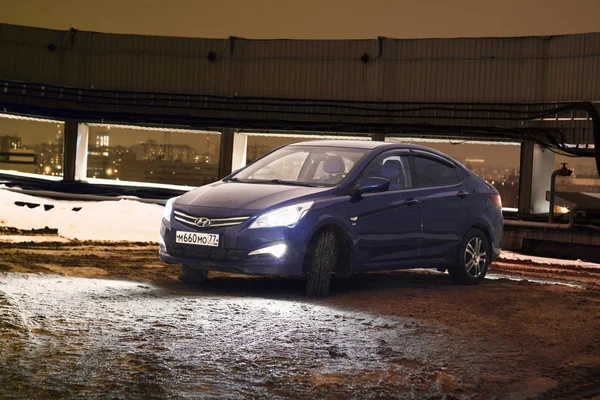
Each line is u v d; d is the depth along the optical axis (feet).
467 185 34.76
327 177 31.35
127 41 94.68
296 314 24.38
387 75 89.30
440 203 33.06
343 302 27.63
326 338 21.22
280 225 28.09
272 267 27.99
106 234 52.54
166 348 18.85
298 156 34.35
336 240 29.91
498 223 35.65
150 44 94.53
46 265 32.40
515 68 85.61
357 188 30.30
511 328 24.44
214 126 92.79
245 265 27.94
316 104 90.99
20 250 39.17
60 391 14.92
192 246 28.76
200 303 25.14
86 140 96.68
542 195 86.38
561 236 75.20
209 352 18.79
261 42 92.48
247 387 16.08
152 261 37.78
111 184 95.61
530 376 18.67
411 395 16.28
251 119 91.76
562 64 83.76
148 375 16.42
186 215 29.12
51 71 94.68
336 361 18.80
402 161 32.86
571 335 23.89
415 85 88.58
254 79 92.63
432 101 87.97
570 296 31.37
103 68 95.04
